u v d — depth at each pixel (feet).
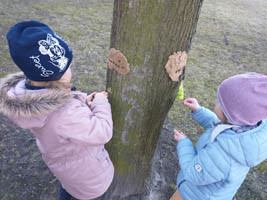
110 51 4.33
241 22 24.94
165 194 7.54
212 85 13.48
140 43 3.89
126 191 6.86
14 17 18.67
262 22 25.86
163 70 4.22
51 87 3.74
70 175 4.53
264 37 21.63
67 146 4.06
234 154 4.12
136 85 4.42
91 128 3.83
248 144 4.02
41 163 8.04
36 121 3.59
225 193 4.74
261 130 4.12
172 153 8.88
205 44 18.76
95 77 12.75
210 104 11.82
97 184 4.85
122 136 5.38
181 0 3.51
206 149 4.50
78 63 13.83
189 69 14.85
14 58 3.35
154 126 5.32
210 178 4.44
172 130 9.99
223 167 4.28
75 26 18.58
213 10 27.78
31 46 3.23
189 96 12.25
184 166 4.93
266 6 33.35
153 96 4.60
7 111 3.38
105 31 18.45
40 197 7.11
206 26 22.47
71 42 16.03
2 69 12.45
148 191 7.22
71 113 3.70
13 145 8.55
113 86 4.67
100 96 4.45
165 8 3.53
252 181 8.17
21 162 8.00
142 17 3.65
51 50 3.38
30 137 8.96
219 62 16.24
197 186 5.10
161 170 8.20
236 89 3.89
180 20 3.71
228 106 4.04
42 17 19.42
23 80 3.86
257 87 3.77
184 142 5.38
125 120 5.04
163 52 3.98
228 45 19.07
